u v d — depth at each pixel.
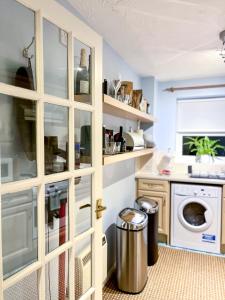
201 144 3.41
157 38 2.07
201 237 2.90
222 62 2.69
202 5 1.55
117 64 2.46
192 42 2.14
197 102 3.47
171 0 1.50
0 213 0.87
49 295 1.18
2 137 0.96
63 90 1.25
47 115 1.15
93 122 1.44
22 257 1.04
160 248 2.99
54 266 1.21
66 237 1.26
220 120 3.36
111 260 2.40
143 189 3.19
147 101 3.21
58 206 1.22
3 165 0.96
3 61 0.98
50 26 1.17
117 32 1.96
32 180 1.01
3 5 0.99
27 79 1.04
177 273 2.42
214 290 2.14
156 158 3.58
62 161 1.24
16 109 1.01
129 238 2.07
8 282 0.91
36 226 1.06
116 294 2.09
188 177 3.05
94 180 1.46
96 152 1.46
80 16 1.68
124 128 2.73
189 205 3.07
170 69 2.98
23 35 1.05
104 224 2.23
